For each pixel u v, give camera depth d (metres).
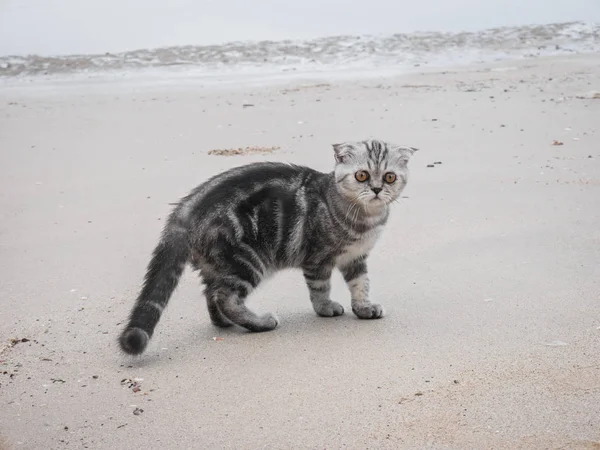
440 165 1.86
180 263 1.04
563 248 1.33
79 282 1.26
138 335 0.96
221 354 1.01
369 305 1.12
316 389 0.90
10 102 2.77
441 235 1.43
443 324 1.07
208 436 0.80
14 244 1.44
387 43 3.79
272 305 1.20
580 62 3.19
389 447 0.77
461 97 2.58
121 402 0.88
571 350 0.96
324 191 1.11
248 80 3.10
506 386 0.88
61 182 1.83
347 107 2.50
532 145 1.99
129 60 3.61
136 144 2.15
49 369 0.96
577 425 0.79
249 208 1.08
